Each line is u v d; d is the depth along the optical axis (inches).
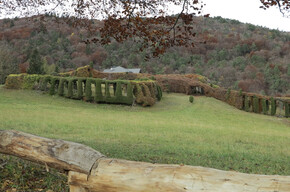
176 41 234.7
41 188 162.6
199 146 399.9
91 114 936.9
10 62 2052.2
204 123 963.3
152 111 1264.8
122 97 1306.6
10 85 1353.3
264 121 1282.0
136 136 478.3
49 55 3284.9
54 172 186.2
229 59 4052.7
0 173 168.9
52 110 923.4
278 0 200.7
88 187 110.9
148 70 3661.4
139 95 1332.4
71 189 118.3
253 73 3516.2
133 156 279.1
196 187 86.3
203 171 90.0
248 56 3973.9
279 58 3887.8
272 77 3380.9
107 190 105.0
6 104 975.6
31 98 1221.1
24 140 137.9
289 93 3073.3
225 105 1635.1
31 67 2092.8
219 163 277.3
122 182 100.1
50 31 3334.2
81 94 1293.1
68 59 3380.9
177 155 311.0
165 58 3818.9
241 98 1636.3
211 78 3599.9
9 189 153.3
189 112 1298.0
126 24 228.5
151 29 227.1
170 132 577.6
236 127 927.7
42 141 133.0
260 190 79.5
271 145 482.6
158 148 353.1
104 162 109.3
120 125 658.8
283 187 78.0
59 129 518.9
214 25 4963.1
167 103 1494.8
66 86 1370.6
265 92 3299.7
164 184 91.5
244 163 287.3
